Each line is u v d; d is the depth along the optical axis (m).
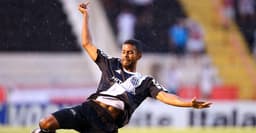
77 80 64.12
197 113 51.94
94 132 19.39
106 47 67.75
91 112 19.36
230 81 69.88
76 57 65.62
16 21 70.44
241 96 68.88
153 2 74.25
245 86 70.00
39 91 51.56
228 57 71.75
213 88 59.50
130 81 19.69
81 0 70.31
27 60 64.56
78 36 68.25
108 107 19.39
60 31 69.56
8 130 43.28
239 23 76.00
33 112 50.75
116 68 19.94
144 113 51.09
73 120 19.31
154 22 72.88
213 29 74.06
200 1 76.62
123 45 20.12
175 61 67.00
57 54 66.62
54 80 64.00
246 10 77.00
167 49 70.19
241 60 72.12
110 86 19.64
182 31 69.94
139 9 73.19
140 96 19.69
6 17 70.56
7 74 63.47
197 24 73.50
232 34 74.50
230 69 70.69
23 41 68.75
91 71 64.62
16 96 50.75
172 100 18.98
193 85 65.38
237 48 73.38
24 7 71.50
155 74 65.06
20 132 41.44
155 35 71.75
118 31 70.06
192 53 69.69
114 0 72.12
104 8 70.94
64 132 38.25
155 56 68.88
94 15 68.25
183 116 51.75
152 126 51.00
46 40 68.94
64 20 70.31
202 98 58.34
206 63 68.94
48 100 51.75
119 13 71.06
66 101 52.38
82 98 53.22
